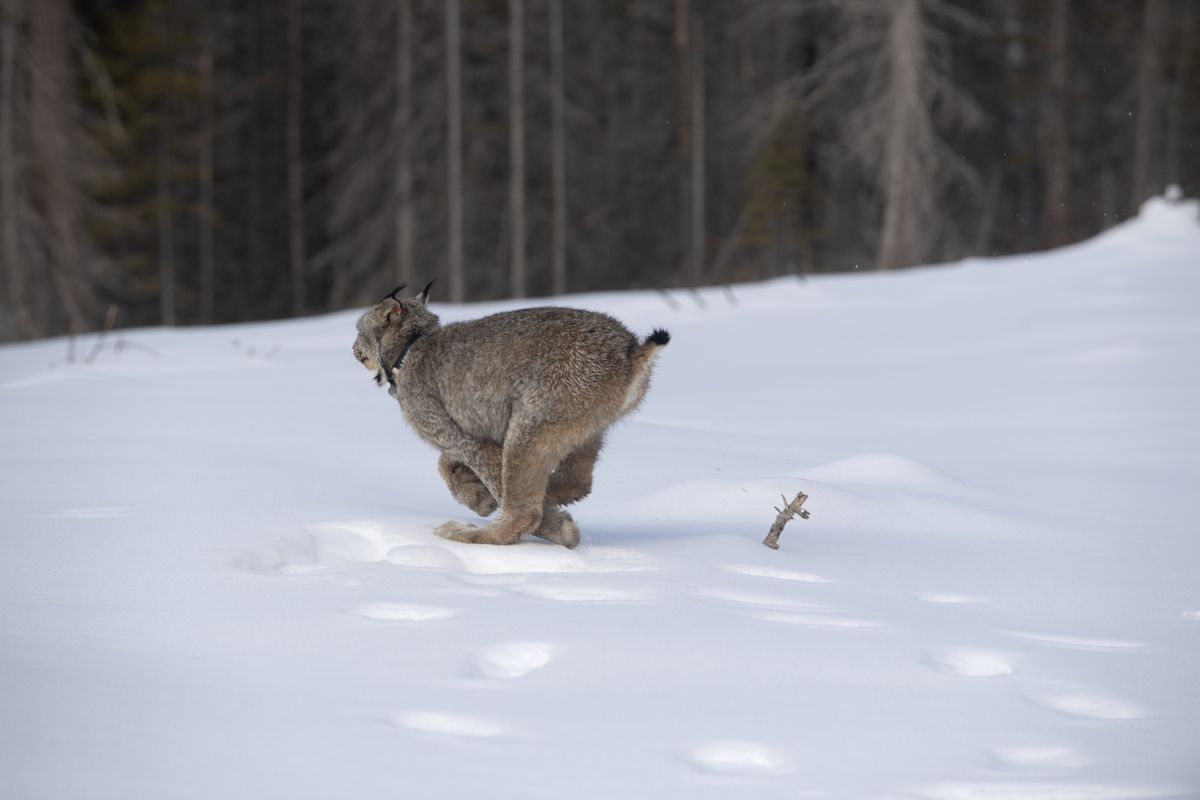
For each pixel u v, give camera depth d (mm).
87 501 16000
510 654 10000
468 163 86000
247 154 110438
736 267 91938
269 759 7512
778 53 100312
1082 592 13289
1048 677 9836
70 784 7008
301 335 45938
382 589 11742
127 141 85500
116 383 32031
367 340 15781
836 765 7844
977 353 38438
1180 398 30766
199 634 10180
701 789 7355
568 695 8961
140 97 88750
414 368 15328
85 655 9477
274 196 111562
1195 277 48000
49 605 10945
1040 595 13094
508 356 14461
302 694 8742
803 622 11172
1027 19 94125
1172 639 11281
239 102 110312
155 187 96688
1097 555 15469
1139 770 7844
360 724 8180
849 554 14977
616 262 101250
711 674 9531
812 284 53562
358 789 7133
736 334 43312
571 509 17719
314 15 109875
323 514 15195
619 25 107312
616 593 12094
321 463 20000
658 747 8023
